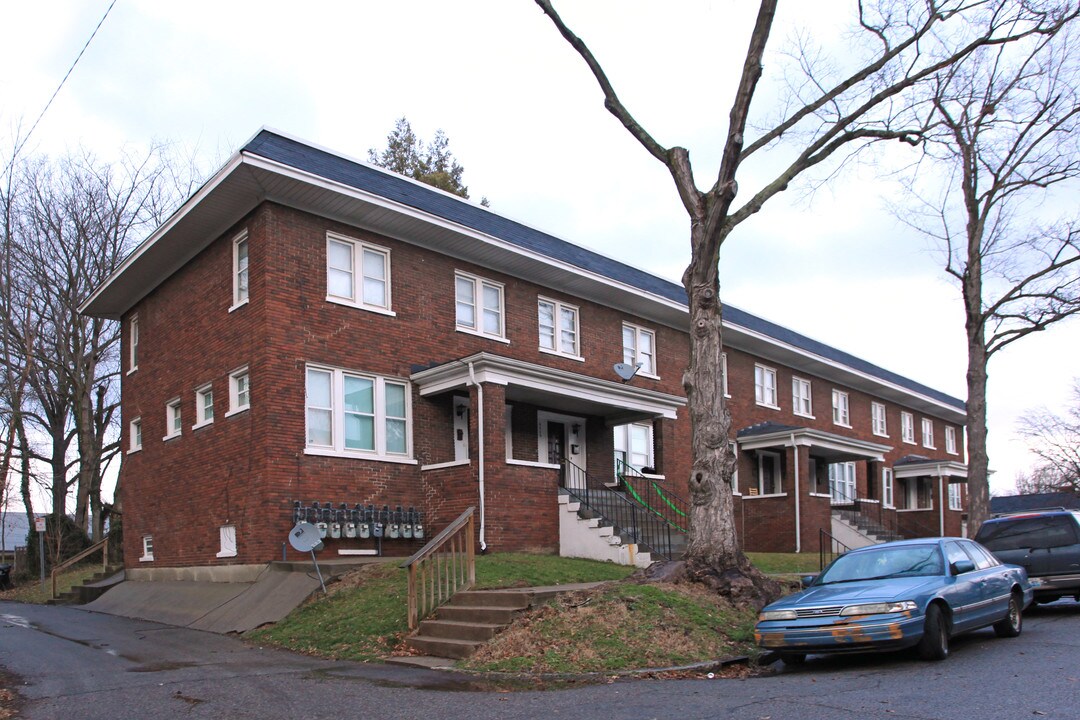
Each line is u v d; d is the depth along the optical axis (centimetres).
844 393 3653
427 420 1923
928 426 4384
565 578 1459
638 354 2597
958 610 1024
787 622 978
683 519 2270
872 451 3186
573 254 2444
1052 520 1525
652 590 1179
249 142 1723
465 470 1777
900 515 3747
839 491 3538
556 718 741
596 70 1371
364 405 1834
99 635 1469
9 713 832
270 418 1664
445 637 1149
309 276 1777
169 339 2103
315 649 1204
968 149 2064
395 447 1872
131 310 2366
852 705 747
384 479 1816
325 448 1739
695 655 1017
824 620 958
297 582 1526
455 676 973
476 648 1070
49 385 3253
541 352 2244
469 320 2084
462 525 1302
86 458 3256
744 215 1381
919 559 1091
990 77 1964
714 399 1327
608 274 2456
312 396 1750
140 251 2006
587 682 926
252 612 1484
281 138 1845
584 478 2273
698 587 1244
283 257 1741
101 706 855
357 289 1855
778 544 2762
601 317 2464
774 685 870
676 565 1283
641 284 2623
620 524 2006
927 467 3781
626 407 2112
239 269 1838
